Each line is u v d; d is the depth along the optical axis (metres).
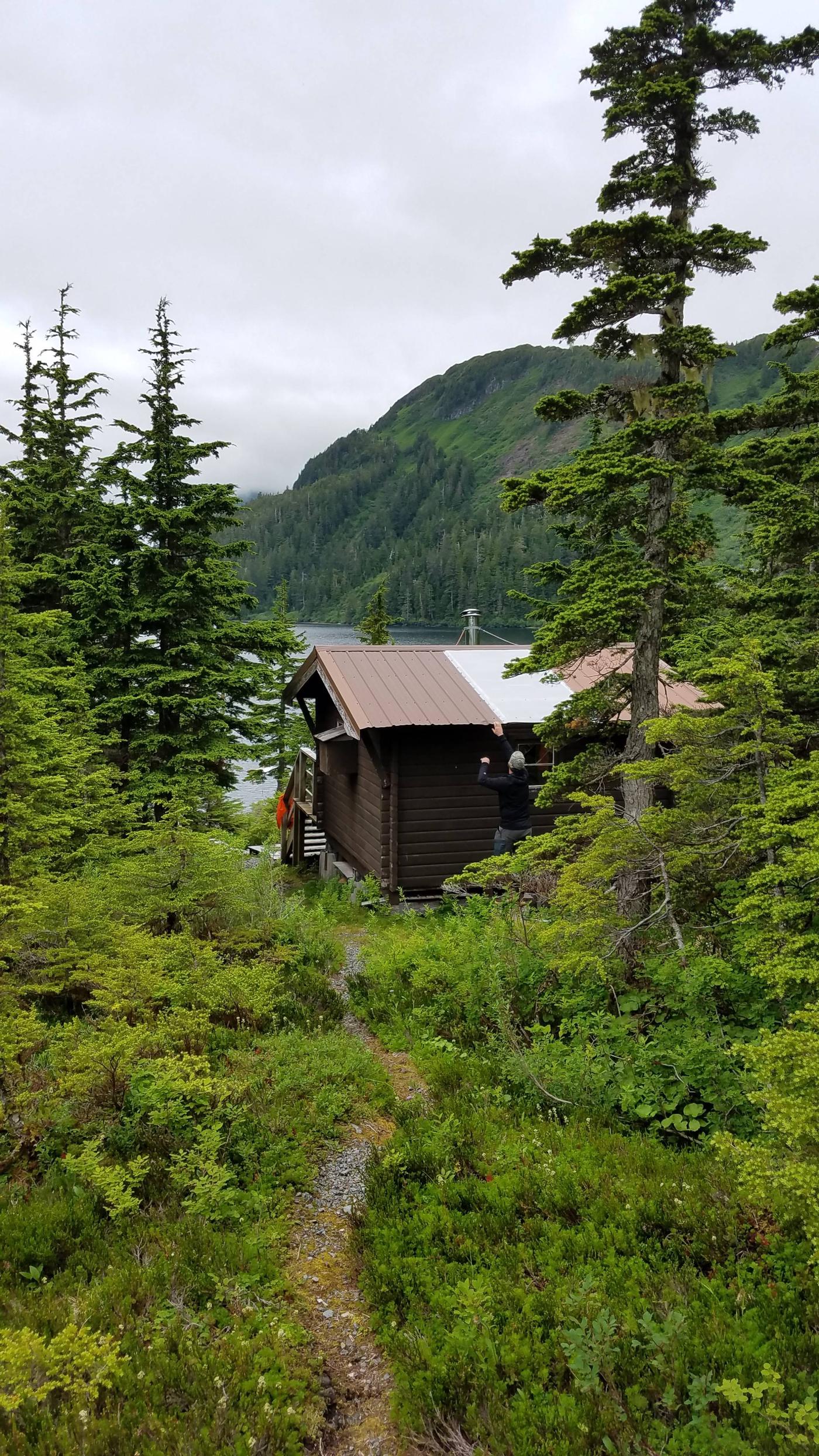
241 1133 6.49
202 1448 3.70
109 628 17.08
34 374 20.02
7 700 7.76
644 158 9.52
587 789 10.60
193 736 17.66
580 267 9.38
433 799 16.33
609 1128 6.50
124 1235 5.29
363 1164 6.51
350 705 15.51
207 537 18.42
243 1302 4.81
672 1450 3.53
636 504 10.15
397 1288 4.90
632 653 10.59
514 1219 5.38
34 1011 6.75
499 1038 8.02
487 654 18.39
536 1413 3.83
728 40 9.01
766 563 14.59
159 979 7.57
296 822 23.53
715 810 7.78
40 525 18.69
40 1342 3.94
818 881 6.15
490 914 11.81
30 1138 6.08
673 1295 4.44
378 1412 4.22
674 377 9.63
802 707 10.15
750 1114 6.04
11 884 7.79
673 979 7.27
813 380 10.53
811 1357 3.92
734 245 8.88
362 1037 9.25
